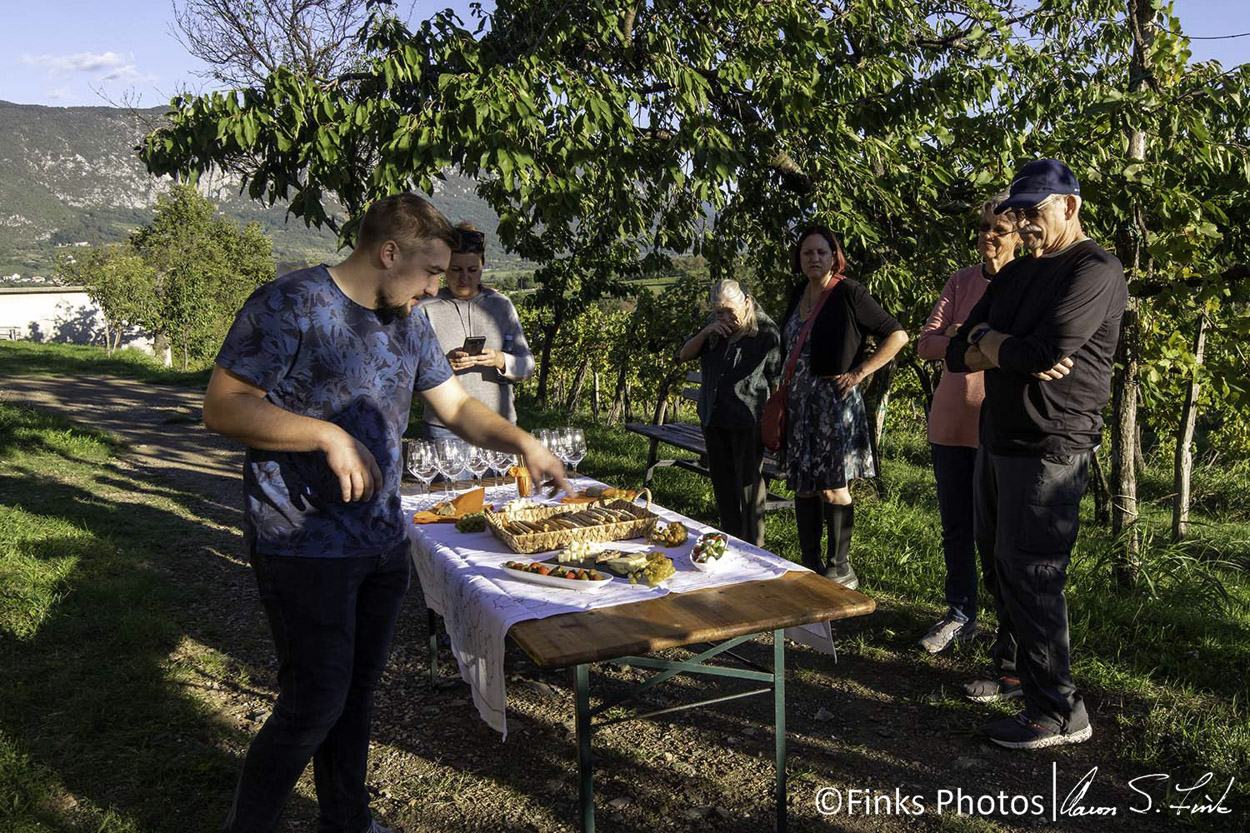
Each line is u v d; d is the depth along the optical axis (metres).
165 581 4.85
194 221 45.94
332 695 2.08
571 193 5.54
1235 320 4.83
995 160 6.42
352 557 2.08
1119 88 5.28
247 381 1.96
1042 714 3.05
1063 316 2.69
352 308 2.07
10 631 3.95
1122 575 4.75
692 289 13.05
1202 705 3.33
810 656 3.87
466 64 5.86
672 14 6.63
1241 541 6.80
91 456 8.74
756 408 4.50
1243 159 5.27
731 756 3.02
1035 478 2.90
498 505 3.33
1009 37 7.29
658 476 7.25
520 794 2.79
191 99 5.27
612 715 3.32
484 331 3.97
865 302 4.19
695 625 2.19
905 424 14.59
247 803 2.10
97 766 2.88
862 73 6.67
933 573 4.85
